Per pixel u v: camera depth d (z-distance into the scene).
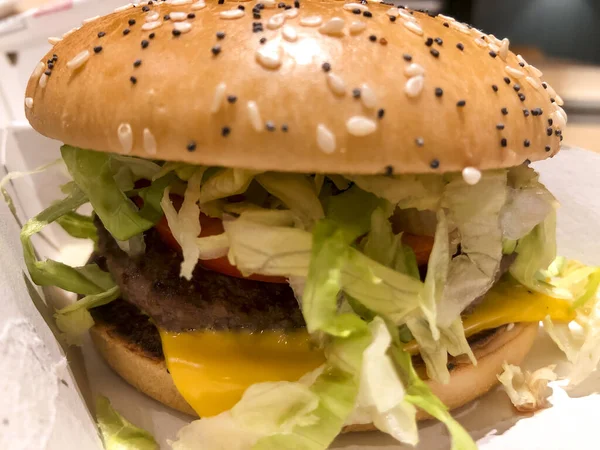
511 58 0.08
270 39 0.06
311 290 0.07
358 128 0.06
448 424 0.07
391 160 0.06
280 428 0.07
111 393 0.09
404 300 0.07
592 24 0.30
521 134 0.07
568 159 0.13
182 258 0.08
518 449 0.08
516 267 0.10
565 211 0.13
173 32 0.07
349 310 0.07
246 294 0.08
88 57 0.07
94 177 0.08
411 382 0.07
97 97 0.07
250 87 0.06
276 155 0.06
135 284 0.08
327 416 0.07
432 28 0.07
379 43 0.07
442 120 0.06
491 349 0.09
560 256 0.12
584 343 0.10
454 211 0.07
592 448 0.08
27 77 0.17
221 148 0.06
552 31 0.30
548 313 0.09
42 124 0.08
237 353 0.08
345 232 0.07
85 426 0.07
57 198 0.13
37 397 0.06
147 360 0.08
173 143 0.06
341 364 0.07
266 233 0.07
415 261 0.08
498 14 0.30
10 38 0.16
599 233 0.12
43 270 0.09
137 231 0.08
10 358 0.06
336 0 0.08
